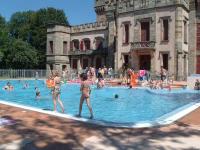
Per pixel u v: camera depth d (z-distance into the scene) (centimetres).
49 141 1007
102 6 7806
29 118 1397
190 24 4788
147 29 5091
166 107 2175
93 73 4228
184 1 4847
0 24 9169
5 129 1175
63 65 6981
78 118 1389
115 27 5894
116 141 1005
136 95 2989
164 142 997
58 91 1764
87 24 6769
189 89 3300
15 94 3291
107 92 3281
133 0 5222
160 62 4903
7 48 7994
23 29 8888
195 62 4766
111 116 1833
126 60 5353
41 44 8406
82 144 974
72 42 7062
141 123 1266
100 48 6525
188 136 1074
